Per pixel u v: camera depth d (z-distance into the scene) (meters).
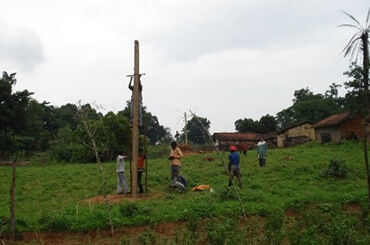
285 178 19.72
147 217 12.84
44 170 27.45
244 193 15.36
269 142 57.97
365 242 9.01
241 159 28.91
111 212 13.18
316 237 9.02
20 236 12.06
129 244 10.86
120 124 40.06
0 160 47.62
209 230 9.83
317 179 19.31
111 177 22.28
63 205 15.12
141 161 16.92
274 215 11.03
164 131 95.31
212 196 15.51
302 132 54.69
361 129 41.38
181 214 13.06
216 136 59.69
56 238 12.13
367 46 13.69
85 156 39.91
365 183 18.11
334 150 33.47
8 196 17.56
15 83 51.12
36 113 69.88
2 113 48.81
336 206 13.88
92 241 11.92
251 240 9.68
